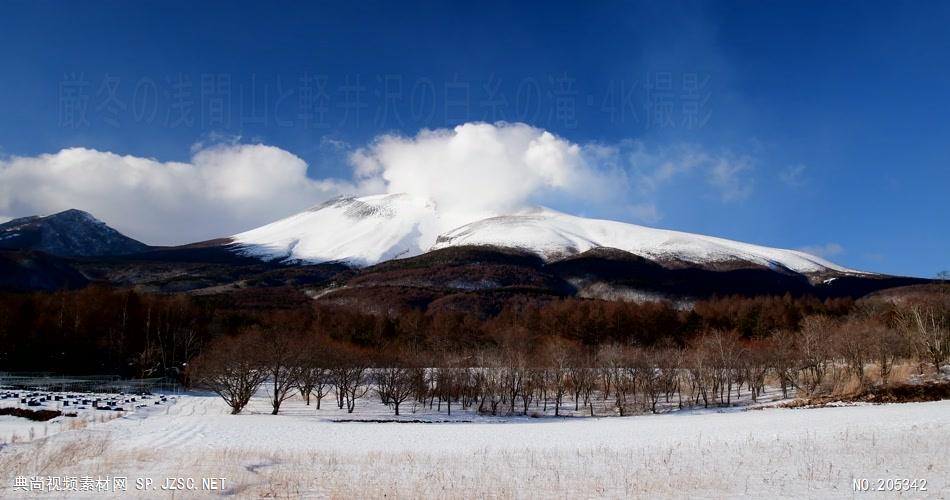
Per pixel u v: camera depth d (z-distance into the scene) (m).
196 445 40.75
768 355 92.12
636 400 86.81
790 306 171.62
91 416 57.84
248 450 38.44
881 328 89.31
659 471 28.52
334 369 84.81
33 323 121.00
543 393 97.19
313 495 24.48
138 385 99.69
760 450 32.91
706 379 88.25
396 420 72.25
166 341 124.75
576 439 45.59
